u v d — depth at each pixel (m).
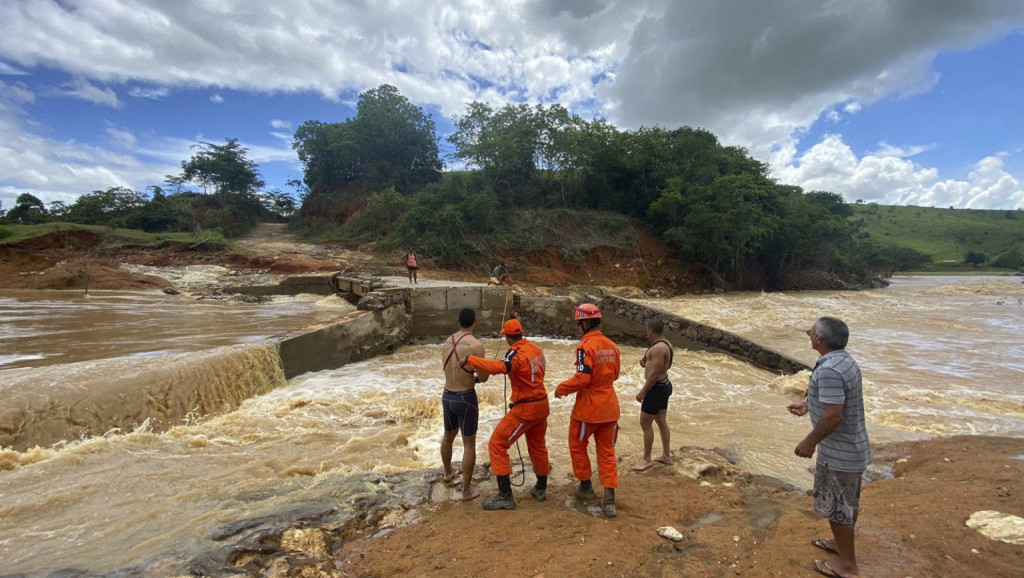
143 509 4.87
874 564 3.47
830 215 46.47
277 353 10.56
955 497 4.65
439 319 17.53
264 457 6.55
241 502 5.02
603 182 40.28
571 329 17.78
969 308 26.59
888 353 14.72
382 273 27.86
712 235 36.03
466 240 32.31
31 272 25.23
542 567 3.50
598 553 3.68
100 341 11.51
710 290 37.12
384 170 43.50
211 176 48.75
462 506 4.71
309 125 46.03
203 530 4.26
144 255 27.94
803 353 15.34
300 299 23.67
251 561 3.62
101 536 4.26
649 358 5.76
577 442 4.65
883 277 59.12
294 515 4.43
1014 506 4.38
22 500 4.99
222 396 8.73
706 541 3.88
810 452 3.36
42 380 7.13
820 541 3.72
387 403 9.16
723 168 42.75
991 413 9.02
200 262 28.44
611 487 4.40
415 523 4.36
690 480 5.45
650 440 5.84
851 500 3.28
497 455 4.57
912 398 9.95
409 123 44.69
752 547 3.79
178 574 3.43
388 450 6.95
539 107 39.38
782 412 9.34
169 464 6.20
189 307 19.66
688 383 11.54
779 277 42.91
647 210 39.06
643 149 40.12
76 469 5.86
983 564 3.46
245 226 46.16
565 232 35.88
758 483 5.53
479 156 37.31
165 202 44.12
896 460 6.51
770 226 37.59
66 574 3.56
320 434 7.60
